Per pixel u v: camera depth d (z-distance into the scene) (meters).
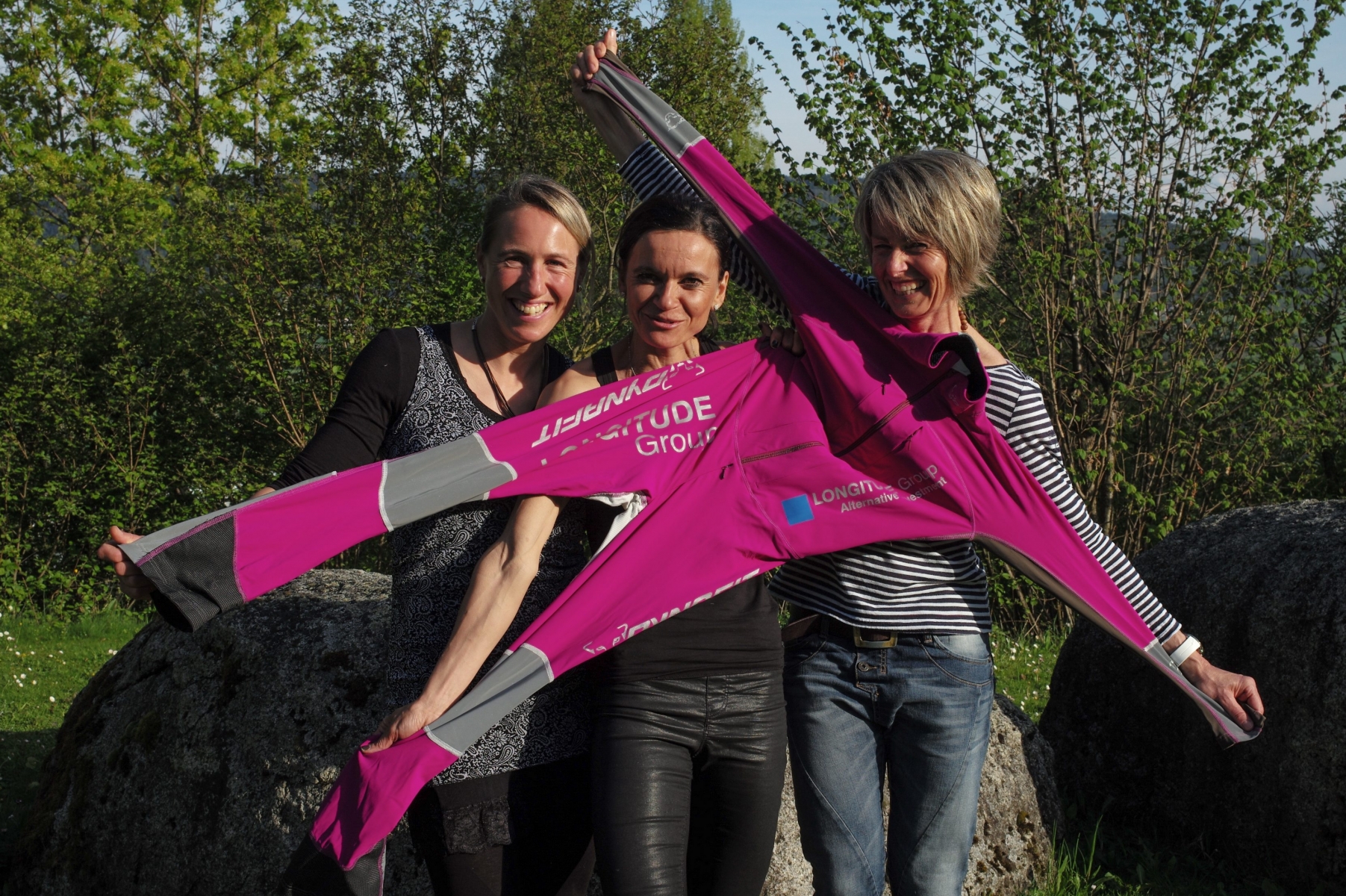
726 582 2.23
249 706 3.03
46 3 23.98
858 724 2.34
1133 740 4.22
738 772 2.19
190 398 12.80
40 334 12.38
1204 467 10.08
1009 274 10.19
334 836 2.04
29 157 23.23
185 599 2.03
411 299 12.62
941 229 2.29
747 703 2.20
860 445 2.37
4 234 18.30
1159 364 9.78
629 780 2.09
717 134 14.83
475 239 15.70
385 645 3.06
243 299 12.35
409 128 16.94
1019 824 3.57
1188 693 2.49
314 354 12.41
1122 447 9.29
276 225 12.46
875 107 9.68
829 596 2.36
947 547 2.38
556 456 2.22
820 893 2.34
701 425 2.35
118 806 3.13
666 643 2.17
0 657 7.62
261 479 12.68
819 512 2.33
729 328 10.14
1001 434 2.37
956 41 9.46
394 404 2.30
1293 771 3.61
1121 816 4.20
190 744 3.06
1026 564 2.42
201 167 23.19
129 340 12.65
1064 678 4.55
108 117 24.34
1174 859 3.81
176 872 2.96
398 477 2.15
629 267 2.34
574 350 12.69
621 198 13.88
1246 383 9.67
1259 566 3.90
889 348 2.42
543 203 2.30
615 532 2.22
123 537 2.03
